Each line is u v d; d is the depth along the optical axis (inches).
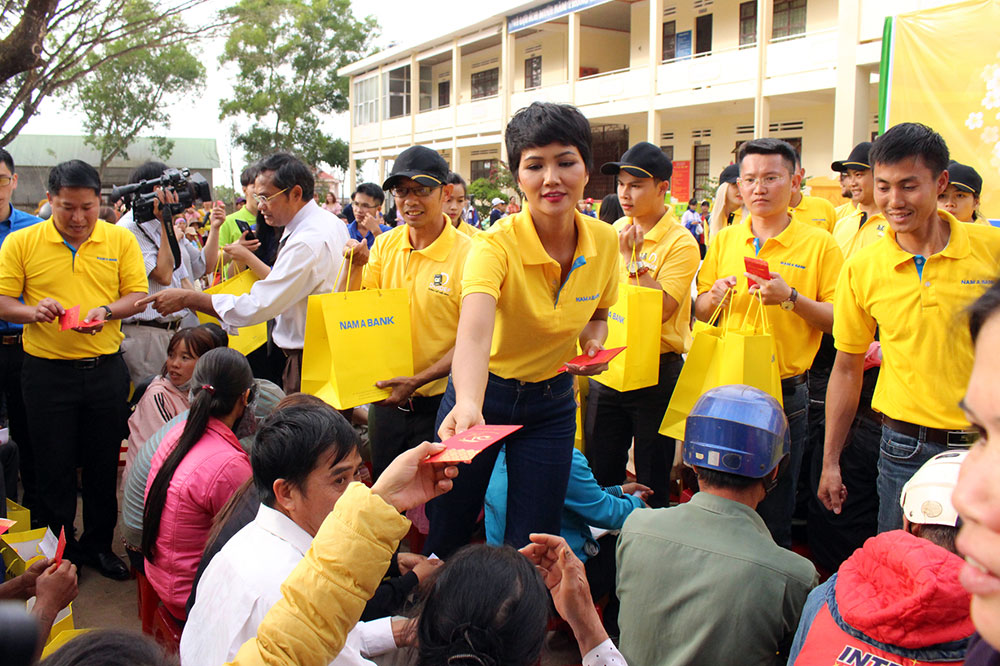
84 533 155.0
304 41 1375.5
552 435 100.1
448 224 139.0
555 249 95.3
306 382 131.5
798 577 77.5
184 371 147.6
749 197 135.3
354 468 77.8
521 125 89.4
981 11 195.5
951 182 151.9
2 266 144.7
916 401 105.7
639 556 83.9
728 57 676.1
